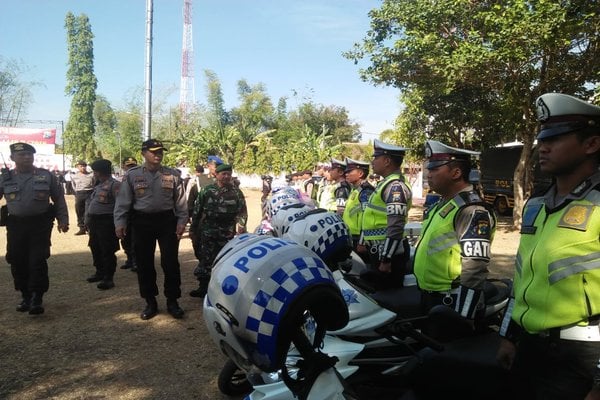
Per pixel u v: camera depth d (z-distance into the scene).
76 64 51.81
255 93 50.78
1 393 3.68
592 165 1.96
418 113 15.87
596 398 1.74
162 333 4.99
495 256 9.47
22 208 5.36
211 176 8.31
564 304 1.88
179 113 48.34
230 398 3.66
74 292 6.51
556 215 1.97
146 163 5.35
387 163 4.60
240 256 1.77
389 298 3.60
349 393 1.90
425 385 2.90
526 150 13.34
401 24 12.48
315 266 1.77
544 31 9.64
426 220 3.22
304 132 41.53
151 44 12.81
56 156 29.23
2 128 29.23
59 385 3.82
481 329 3.25
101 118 55.84
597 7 9.80
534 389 2.03
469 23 11.48
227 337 1.73
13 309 5.70
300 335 1.85
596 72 11.38
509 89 12.05
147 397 3.66
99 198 6.68
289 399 2.38
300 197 4.27
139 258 5.39
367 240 4.67
